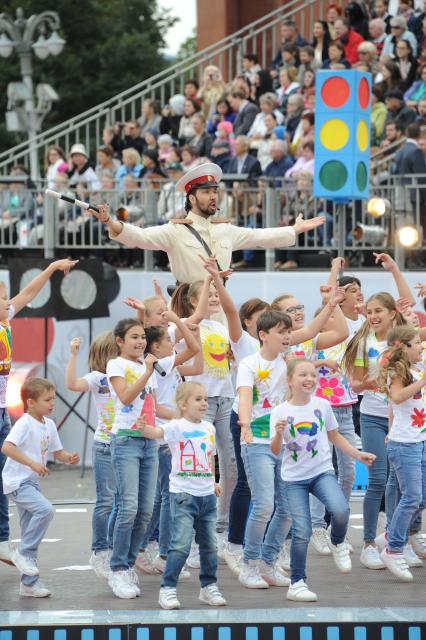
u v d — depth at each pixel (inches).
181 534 504.7
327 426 530.0
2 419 581.3
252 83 1206.9
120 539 529.3
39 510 533.0
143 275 937.5
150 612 487.2
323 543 625.3
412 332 561.0
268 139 1079.6
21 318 935.0
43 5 2455.7
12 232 1002.1
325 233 921.5
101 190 960.3
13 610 504.1
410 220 908.0
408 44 1090.1
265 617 475.8
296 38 1239.5
